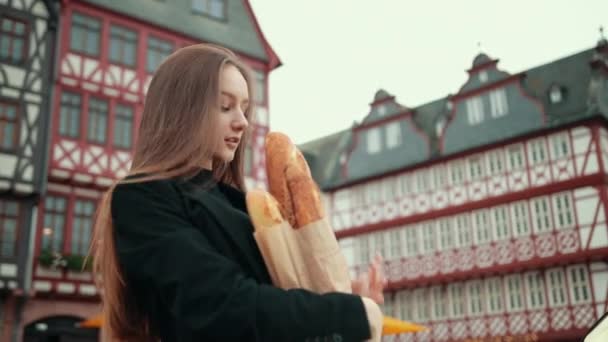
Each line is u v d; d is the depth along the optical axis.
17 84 16.08
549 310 23.86
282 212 1.06
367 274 1.09
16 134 15.84
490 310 25.39
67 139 16.80
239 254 1.04
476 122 27.12
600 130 24.30
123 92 17.97
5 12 16.25
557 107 25.41
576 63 26.33
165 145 1.12
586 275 23.31
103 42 17.95
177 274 0.91
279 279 1.02
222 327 0.87
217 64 1.17
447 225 27.11
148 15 18.91
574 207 23.94
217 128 1.15
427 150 28.31
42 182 15.80
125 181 1.06
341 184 30.73
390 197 29.12
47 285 15.77
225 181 1.46
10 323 15.23
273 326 0.87
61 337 16.16
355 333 0.90
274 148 1.11
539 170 25.05
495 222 25.78
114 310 1.13
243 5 21.44
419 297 27.62
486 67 27.42
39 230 16.05
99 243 1.15
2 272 15.10
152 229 0.98
